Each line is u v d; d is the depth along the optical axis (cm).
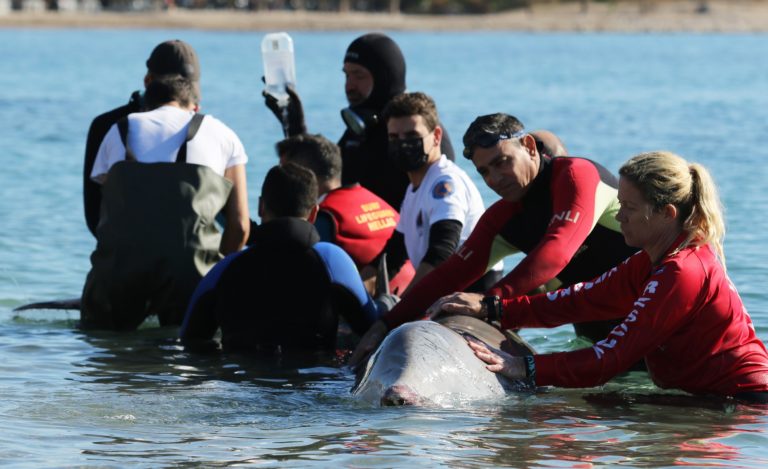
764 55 17662
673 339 1778
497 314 1902
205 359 2119
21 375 1966
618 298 1845
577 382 1762
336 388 1886
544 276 1911
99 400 1792
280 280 2172
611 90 10456
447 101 8950
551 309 1880
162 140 2378
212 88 10019
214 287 2197
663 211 1712
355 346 2225
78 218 3778
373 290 2422
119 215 2320
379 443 1545
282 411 1728
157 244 2309
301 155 2428
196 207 2325
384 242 2438
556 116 7831
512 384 1788
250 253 2186
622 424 1653
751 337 1800
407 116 2292
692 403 1773
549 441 1562
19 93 9312
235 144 2439
